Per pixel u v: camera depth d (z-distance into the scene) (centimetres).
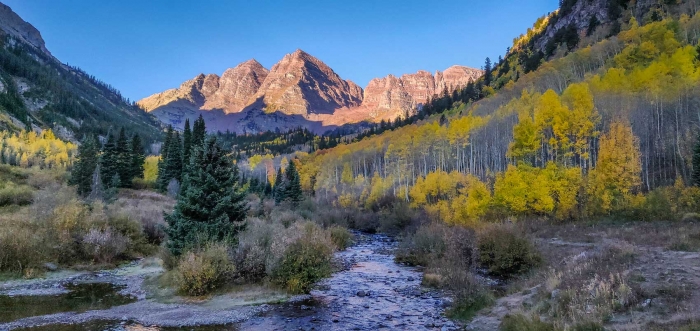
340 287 1819
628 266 1324
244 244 1770
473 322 1183
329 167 13400
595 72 9062
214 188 1919
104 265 2083
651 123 5441
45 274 1834
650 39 8631
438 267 1995
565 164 5059
